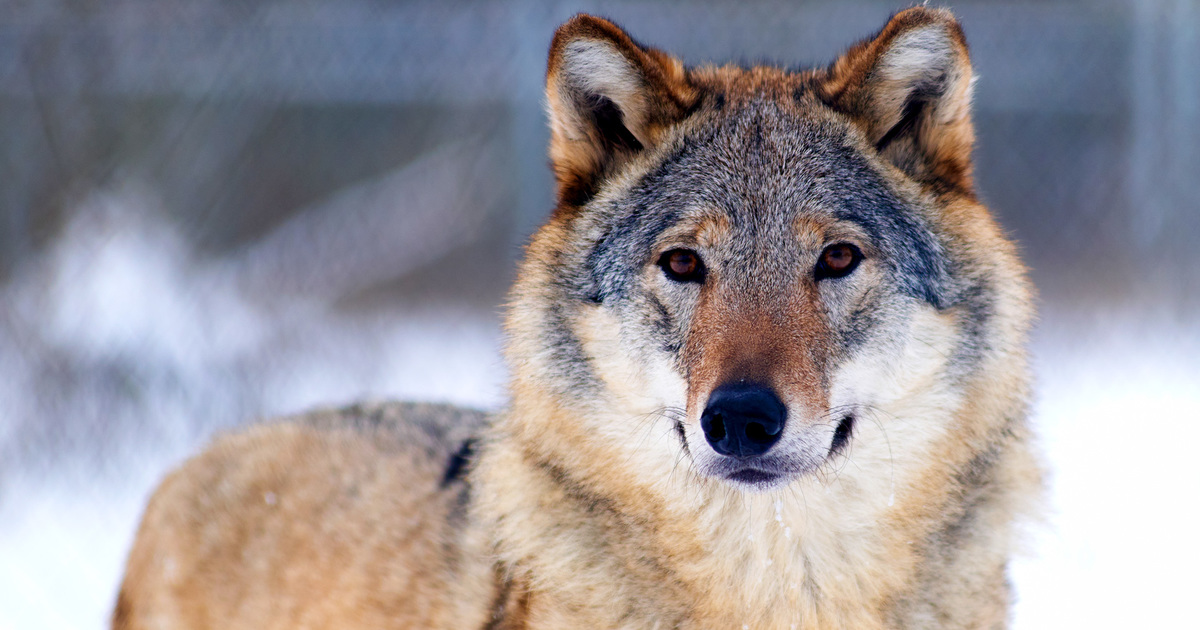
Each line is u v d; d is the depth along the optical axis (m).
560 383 6.54
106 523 13.57
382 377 16.86
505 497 6.59
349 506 7.81
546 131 16.70
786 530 6.11
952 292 6.38
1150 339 17.77
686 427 6.02
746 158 6.51
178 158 21.14
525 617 6.26
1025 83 19.53
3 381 15.45
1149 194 18.88
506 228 21.98
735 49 18.70
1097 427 14.83
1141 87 18.98
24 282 17.31
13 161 18.50
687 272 6.39
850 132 6.68
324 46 18.58
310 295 19.44
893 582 6.16
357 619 7.22
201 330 17.02
